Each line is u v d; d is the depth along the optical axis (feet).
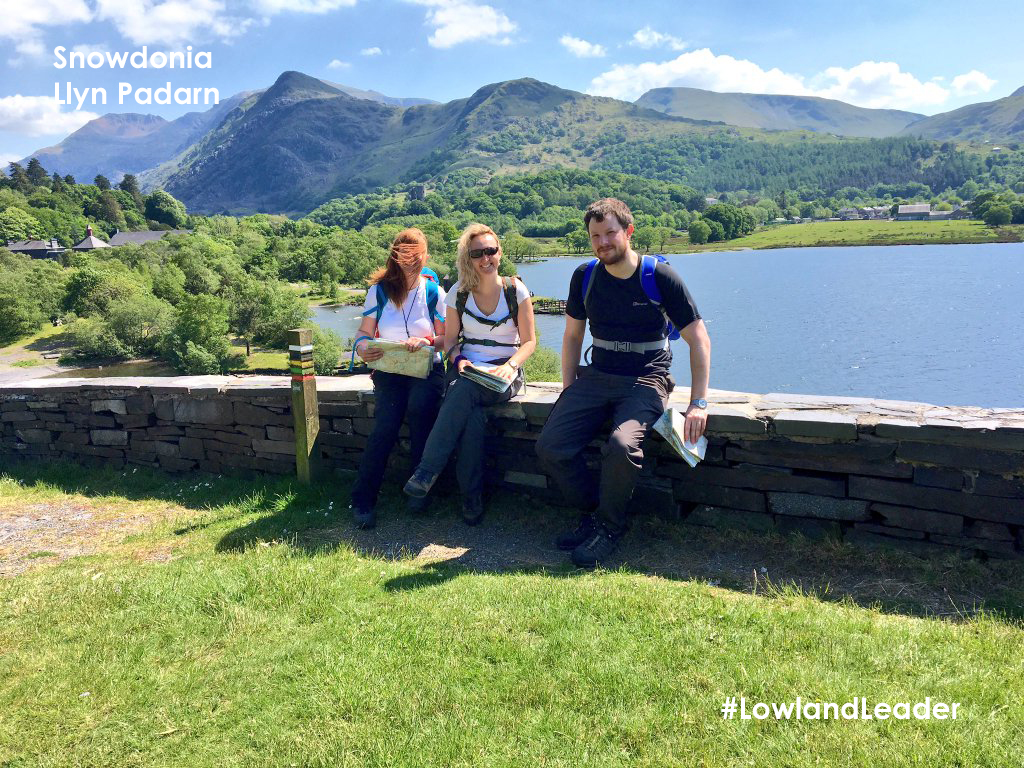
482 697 8.78
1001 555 11.57
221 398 20.30
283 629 10.85
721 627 10.02
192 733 8.61
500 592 11.55
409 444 17.61
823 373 220.02
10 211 629.51
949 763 7.17
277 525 15.88
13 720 9.02
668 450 14.10
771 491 13.32
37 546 16.06
